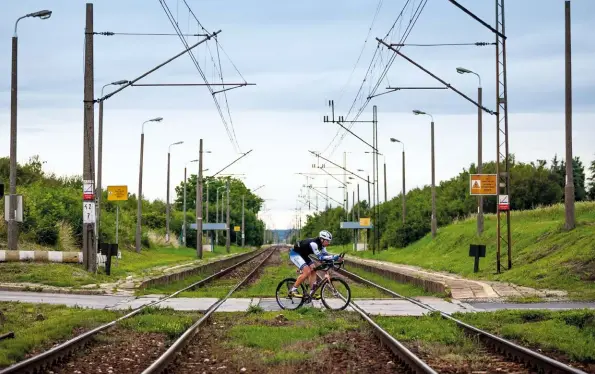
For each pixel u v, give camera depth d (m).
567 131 39.12
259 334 16.81
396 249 79.25
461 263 47.94
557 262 33.41
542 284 30.50
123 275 37.25
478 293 28.09
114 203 75.75
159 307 21.84
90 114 32.81
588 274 30.44
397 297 27.92
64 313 20.59
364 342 15.72
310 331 17.23
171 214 107.94
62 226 48.88
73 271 33.00
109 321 18.88
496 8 34.31
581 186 91.62
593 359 13.46
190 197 172.12
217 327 18.64
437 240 63.94
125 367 12.98
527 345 15.21
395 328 17.45
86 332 16.08
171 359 13.27
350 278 48.50
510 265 37.50
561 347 14.48
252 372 12.39
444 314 20.48
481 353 14.38
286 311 22.00
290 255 23.02
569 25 36.38
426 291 32.31
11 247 35.34
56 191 55.97
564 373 11.23
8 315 19.28
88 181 33.44
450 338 15.80
